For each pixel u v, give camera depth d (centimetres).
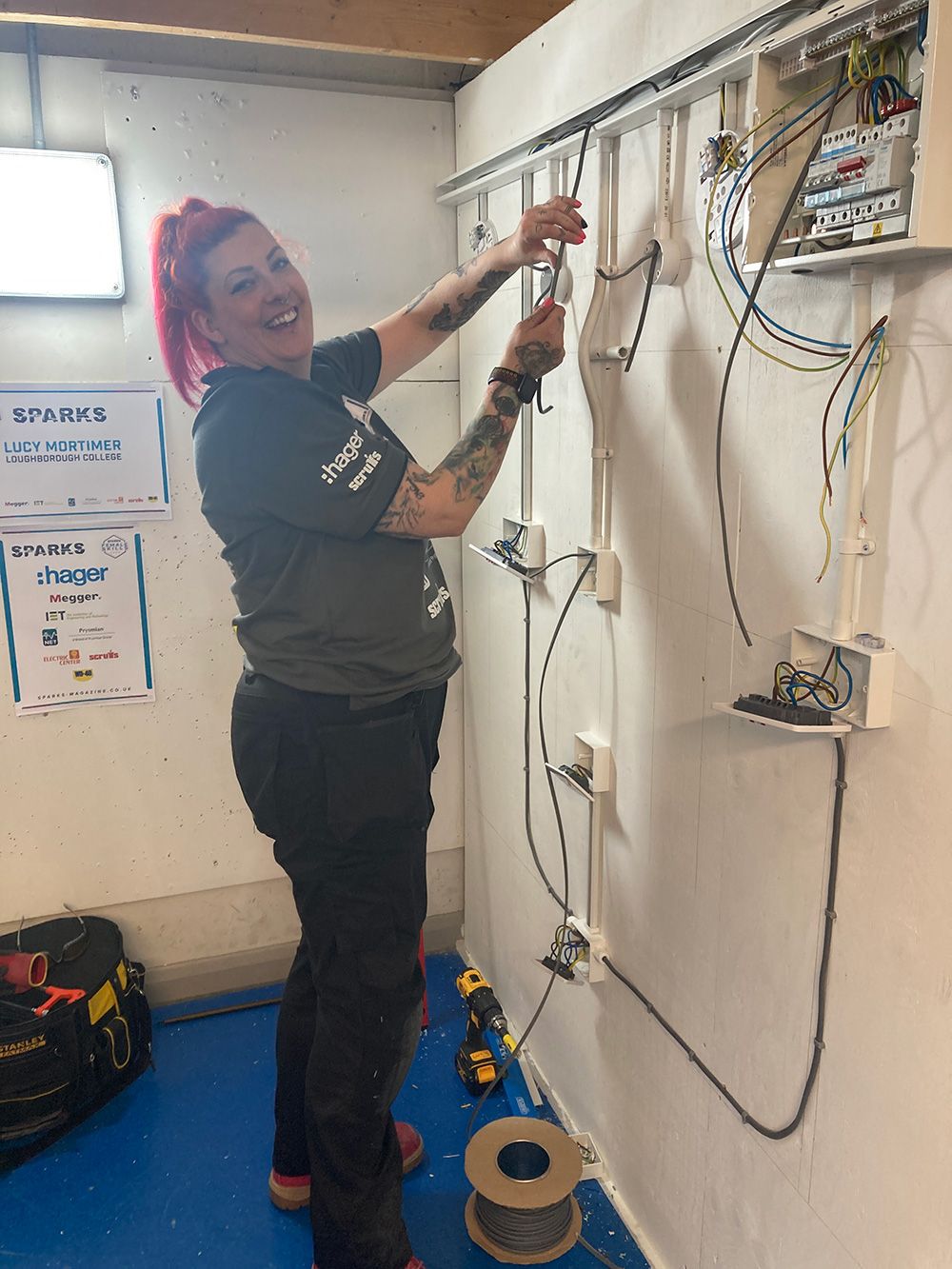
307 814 155
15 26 196
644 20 141
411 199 230
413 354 184
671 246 141
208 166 212
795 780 125
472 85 213
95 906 245
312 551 146
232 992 262
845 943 118
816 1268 129
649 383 153
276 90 213
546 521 197
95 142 204
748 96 114
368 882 157
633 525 162
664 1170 172
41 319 209
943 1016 104
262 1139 211
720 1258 154
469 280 173
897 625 106
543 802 212
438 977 269
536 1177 181
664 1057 168
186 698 239
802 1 106
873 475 107
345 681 148
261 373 146
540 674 208
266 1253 184
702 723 147
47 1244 186
